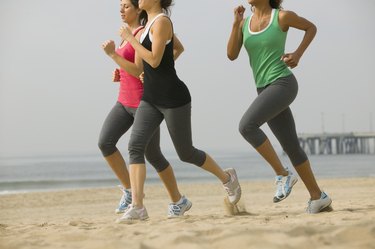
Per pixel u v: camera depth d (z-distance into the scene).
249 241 8.14
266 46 13.07
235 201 14.22
